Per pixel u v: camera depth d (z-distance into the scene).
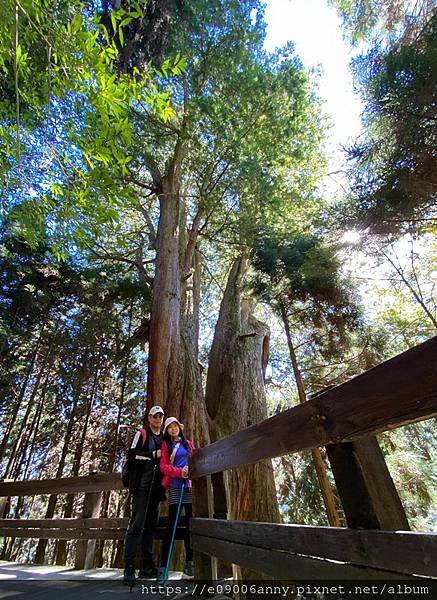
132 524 2.96
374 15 8.15
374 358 9.30
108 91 2.14
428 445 10.52
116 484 3.91
